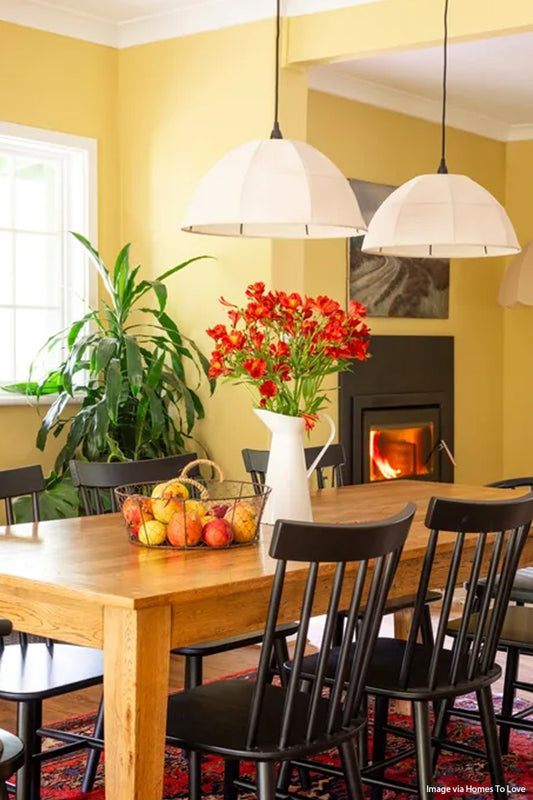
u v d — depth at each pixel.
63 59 5.50
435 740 3.31
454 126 7.64
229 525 2.94
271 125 5.20
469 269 7.90
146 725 2.39
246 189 3.08
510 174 8.16
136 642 2.37
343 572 2.46
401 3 4.84
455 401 7.82
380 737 3.42
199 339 5.50
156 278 5.64
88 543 3.04
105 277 5.27
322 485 4.42
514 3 4.56
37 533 3.22
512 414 8.28
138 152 5.71
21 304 5.55
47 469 5.51
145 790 2.40
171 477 3.89
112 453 5.08
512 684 3.73
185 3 5.33
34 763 2.95
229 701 2.75
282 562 2.38
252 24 5.25
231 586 2.51
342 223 3.12
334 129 6.68
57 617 2.55
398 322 7.29
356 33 4.97
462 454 7.90
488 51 6.01
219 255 5.39
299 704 2.73
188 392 5.37
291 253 5.33
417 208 3.43
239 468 5.37
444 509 2.75
